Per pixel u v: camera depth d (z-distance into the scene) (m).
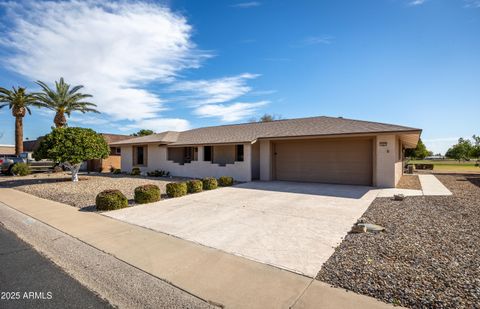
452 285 3.08
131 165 22.02
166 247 4.63
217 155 18.81
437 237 4.82
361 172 12.99
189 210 7.53
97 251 4.49
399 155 15.39
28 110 25.72
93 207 8.11
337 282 3.26
